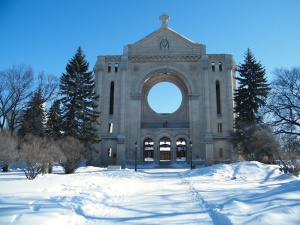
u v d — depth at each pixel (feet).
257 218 25.82
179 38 200.95
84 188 55.11
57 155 101.96
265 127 127.34
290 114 127.85
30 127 144.56
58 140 123.24
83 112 151.64
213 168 98.53
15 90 141.59
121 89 189.26
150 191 55.93
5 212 29.32
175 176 98.53
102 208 36.60
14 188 50.93
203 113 187.21
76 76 155.33
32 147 85.10
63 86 155.12
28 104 149.79
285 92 129.80
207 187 60.13
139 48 200.23
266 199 36.11
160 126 203.92
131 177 91.56
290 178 73.77
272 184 63.52
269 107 133.18
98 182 69.31
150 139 197.36
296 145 111.04
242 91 165.48
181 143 199.31
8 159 96.27
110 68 197.26
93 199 41.34
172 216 32.17
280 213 26.73
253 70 165.89
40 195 43.27
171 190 57.21
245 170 90.74
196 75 194.29
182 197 46.88
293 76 129.18
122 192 53.21
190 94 190.70
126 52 198.18
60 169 138.92
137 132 186.80
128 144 184.85
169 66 195.93
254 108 159.63
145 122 205.36
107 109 189.57
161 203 40.91
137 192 54.44
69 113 149.48
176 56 195.83
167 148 215.10
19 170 120.78
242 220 26.48
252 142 134.72
